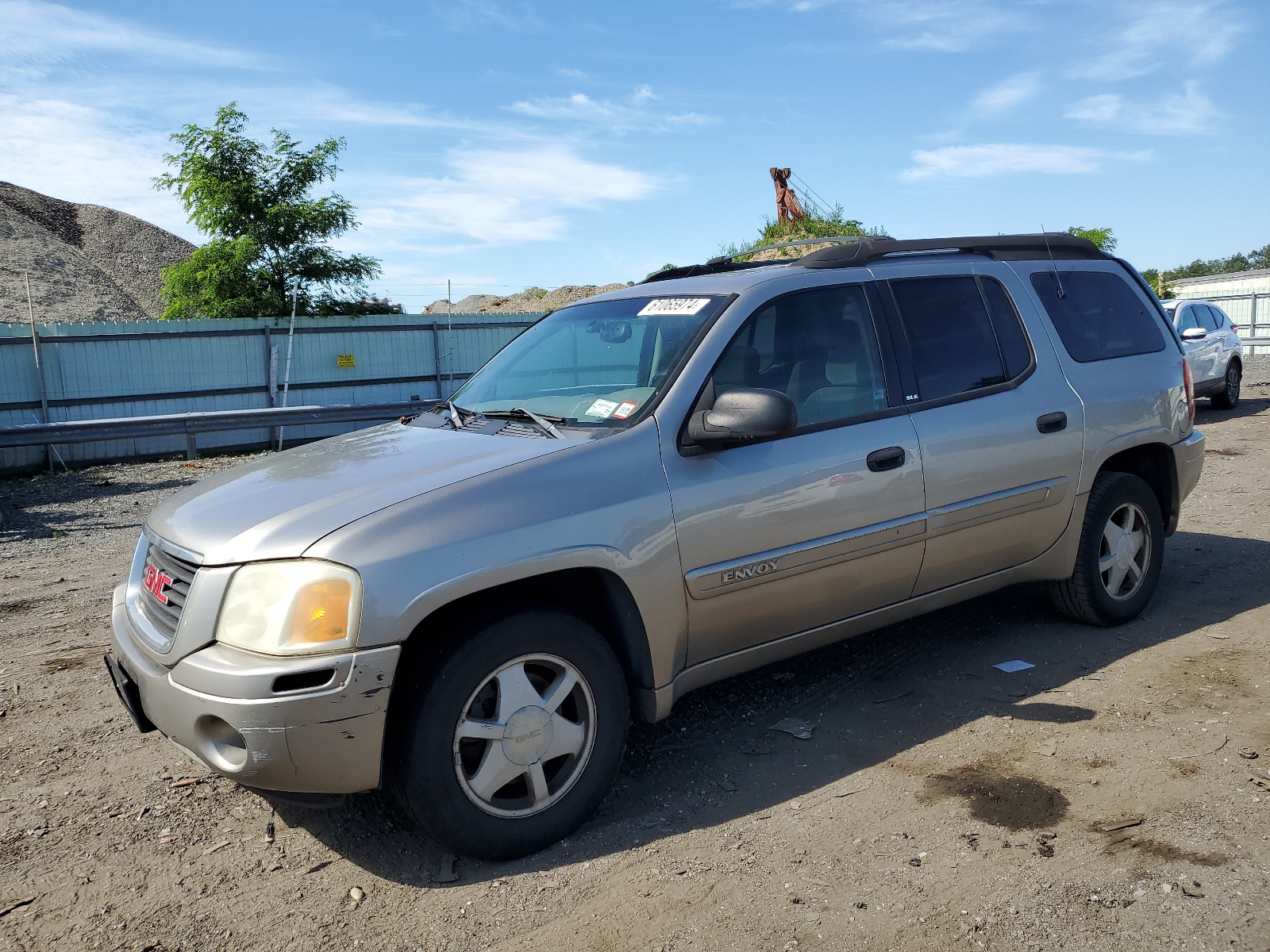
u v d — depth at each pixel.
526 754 2.94
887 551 3.80
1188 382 5.09
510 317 19.78
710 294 3.78
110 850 3.11
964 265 4.40
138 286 38.69
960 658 4.48
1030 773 3.33
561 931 2.59
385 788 3.48
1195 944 2.37
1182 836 2.86
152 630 3.00
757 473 3.42
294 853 3.07
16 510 10.32
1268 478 8.79
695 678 3.46
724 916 2.61
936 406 3.99
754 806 3.23
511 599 2.99
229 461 14.09
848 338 3.86
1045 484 4.31
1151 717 3.73
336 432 17.19
